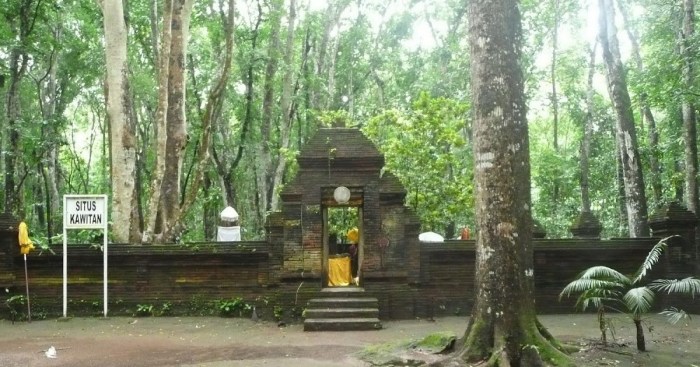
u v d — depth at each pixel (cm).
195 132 3055
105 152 4250
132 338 1337
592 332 1346
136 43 3275
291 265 1603
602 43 2206
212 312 1688
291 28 2978
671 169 2914
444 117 2283
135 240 1895
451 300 1688
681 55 1797
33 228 3127
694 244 1714
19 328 1498
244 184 3750
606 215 3359
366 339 1295
